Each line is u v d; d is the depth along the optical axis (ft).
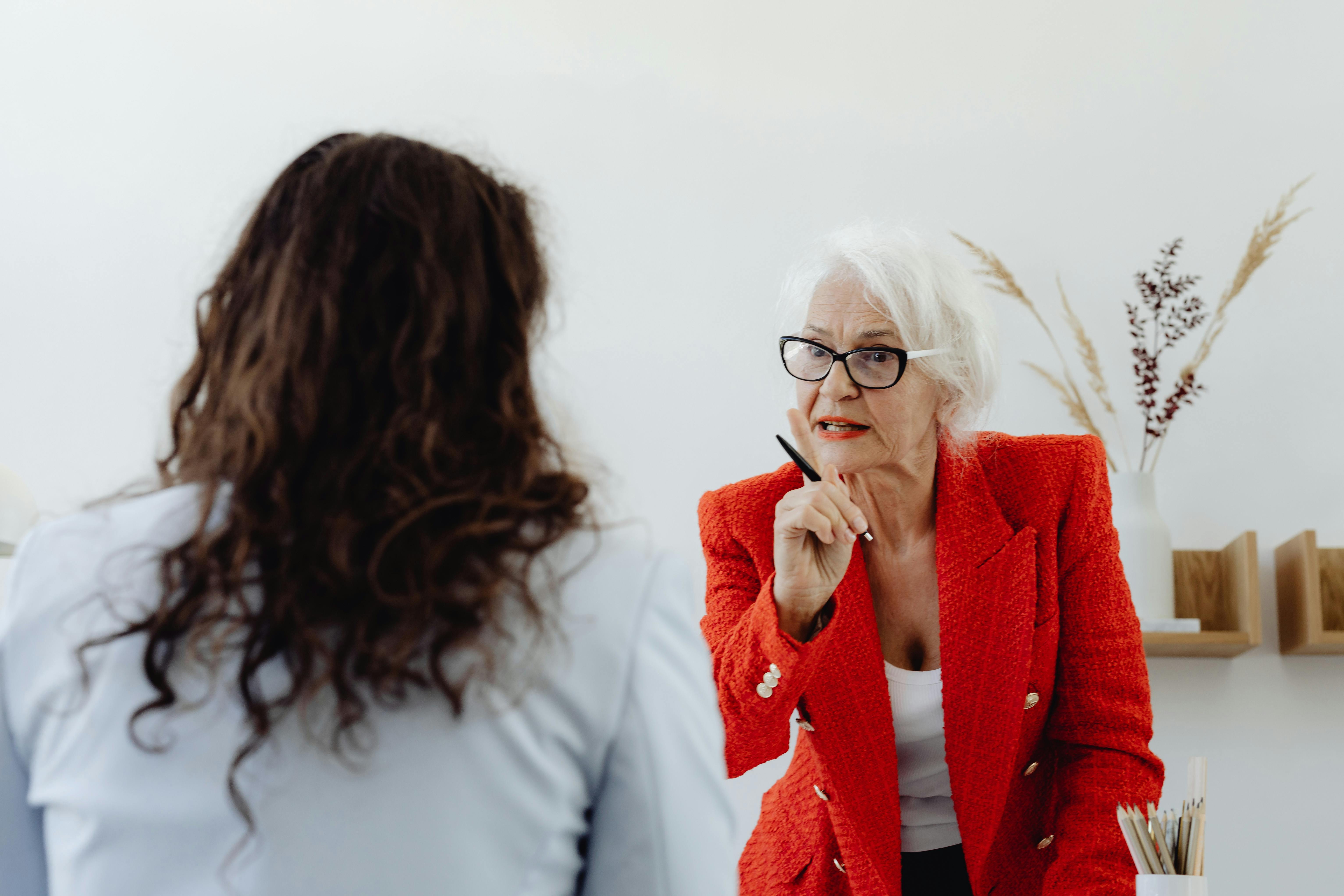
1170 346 8.45
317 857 1.95
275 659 2.02
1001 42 9.29
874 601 5.41
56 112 9.16
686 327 9.00
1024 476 5.26
